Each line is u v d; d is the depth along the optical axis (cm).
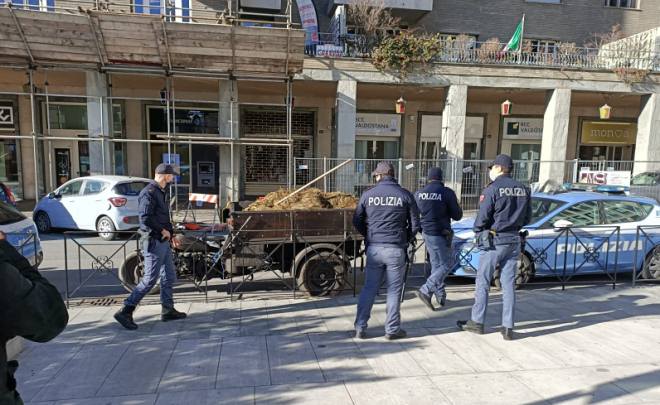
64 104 1561
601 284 634
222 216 705
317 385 333
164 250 460
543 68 1443
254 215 553
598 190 768
